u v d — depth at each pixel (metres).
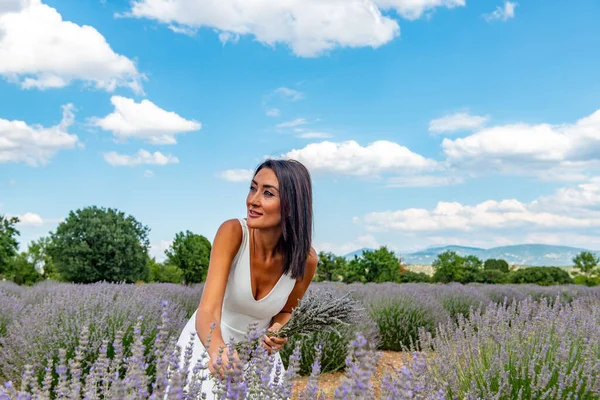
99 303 5.22
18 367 4.23
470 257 31.05
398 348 7.46
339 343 5.77
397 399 1.59
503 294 13.28
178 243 24.25
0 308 6.52
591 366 3.46
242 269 2.34
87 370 3.88
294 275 2.39
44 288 11.38
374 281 26.59
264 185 2.15
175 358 1.58
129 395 1.42
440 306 8.95
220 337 1.97
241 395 1.55
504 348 3.79
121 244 26.03
